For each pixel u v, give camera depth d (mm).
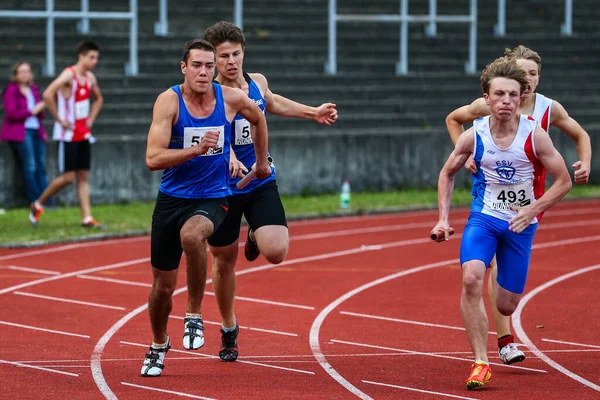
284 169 52594
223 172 19328
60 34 59969
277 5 68125
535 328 25062
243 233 41844
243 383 19375
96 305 27703
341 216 47812
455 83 64938
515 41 69688
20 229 40469
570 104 64375
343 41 66250
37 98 46531
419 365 21094
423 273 33469
